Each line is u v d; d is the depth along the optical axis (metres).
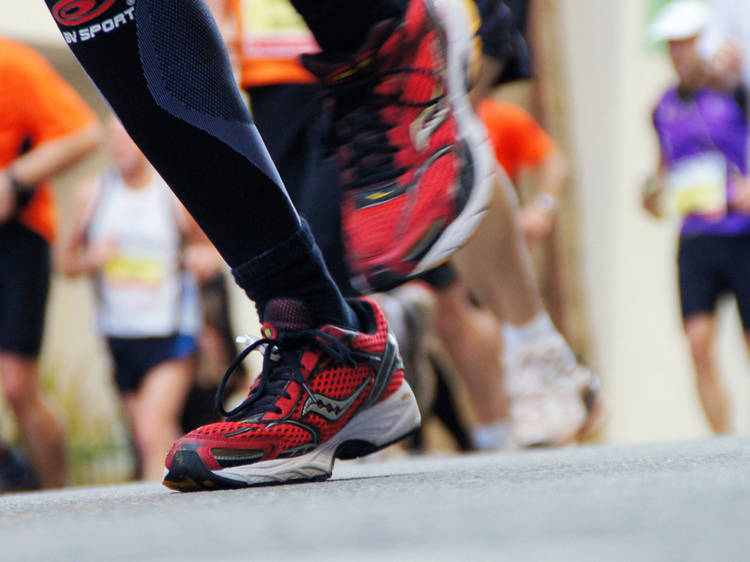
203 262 15.01
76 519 3.99
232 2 8.84
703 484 3.93
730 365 26.73
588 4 27.16
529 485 4.33
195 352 15.03
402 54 6.23
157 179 15.05
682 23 19.23
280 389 5.77
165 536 3.23
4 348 14.66
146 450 14.85
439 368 16.47
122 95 5.01
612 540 2.64
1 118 14.05
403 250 5.99
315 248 5.63
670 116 19.45
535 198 18.78
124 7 4.88
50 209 14.80
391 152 6.23
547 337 12.02
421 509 3.56
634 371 27.17
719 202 18.97
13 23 20.91
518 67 9.30
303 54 6.43
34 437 15.03
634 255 27.06
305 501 4.21
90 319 22.70
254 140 5.16
